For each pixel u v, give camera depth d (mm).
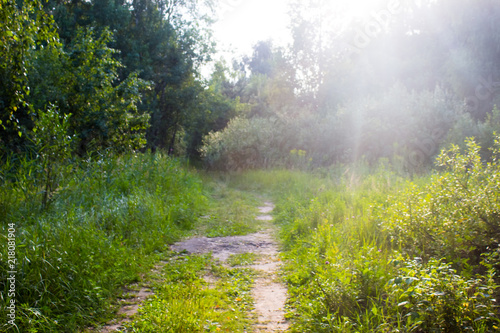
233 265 5895
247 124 22234
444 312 3219
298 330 3625
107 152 10469
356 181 11273
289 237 7332
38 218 5578
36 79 11109
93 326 3723
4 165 7430
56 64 11609
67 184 7219
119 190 8594
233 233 8008
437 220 4969
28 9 6586
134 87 13133
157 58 25188
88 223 5992
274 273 5508
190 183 12086
